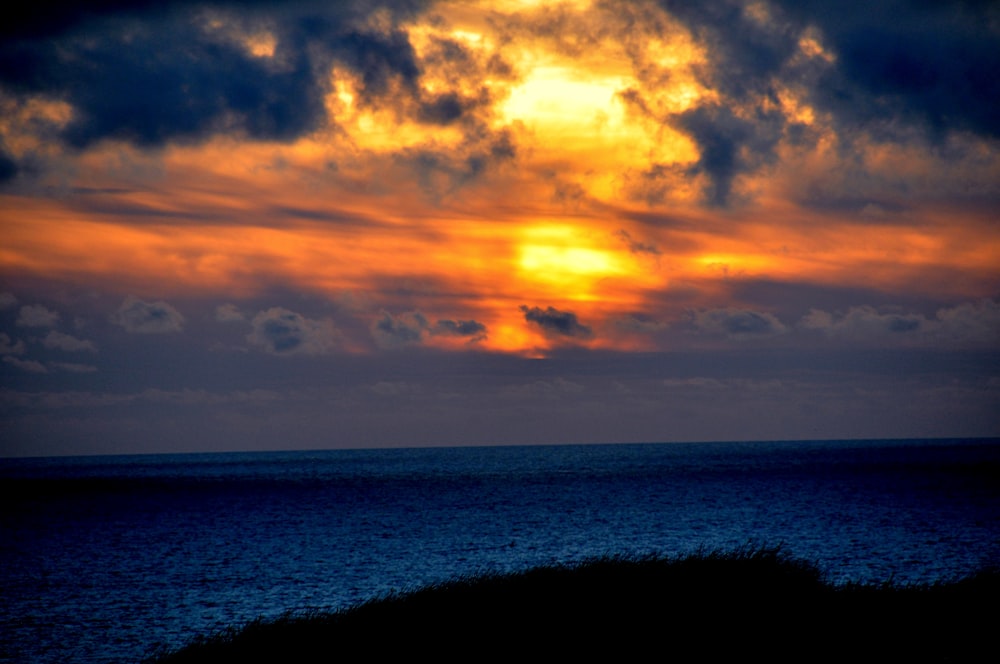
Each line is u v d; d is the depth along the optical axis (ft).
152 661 103.19
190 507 407.23
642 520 289.12
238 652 83.30
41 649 126.62
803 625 80.12
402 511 351.46
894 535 234.79
